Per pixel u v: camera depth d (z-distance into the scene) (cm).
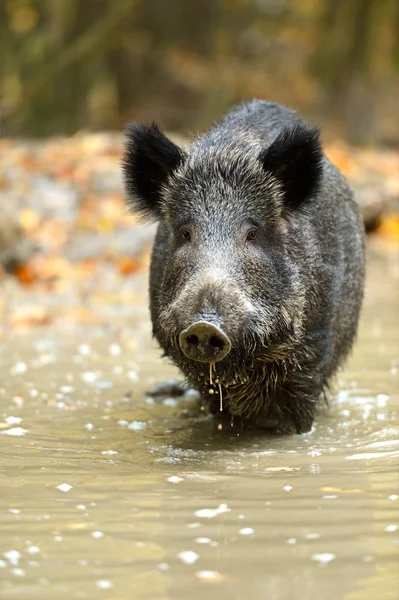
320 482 1023
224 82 5581
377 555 808
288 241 1195
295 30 6356
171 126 5350
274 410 1264
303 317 1205
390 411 1358
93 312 2206
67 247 2548
